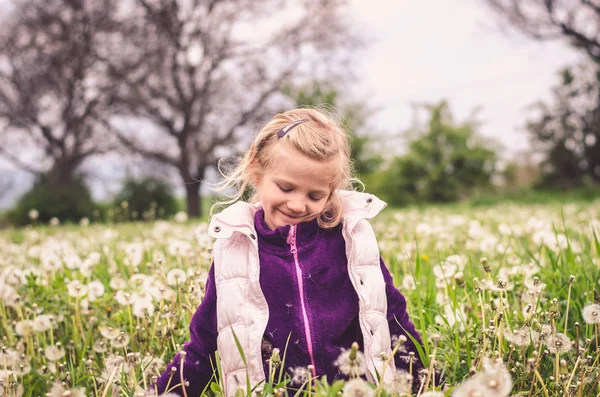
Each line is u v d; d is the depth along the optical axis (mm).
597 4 21141
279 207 1928
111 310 3113
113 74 22969
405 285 2977
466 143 24281
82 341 2846
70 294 2928
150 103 23891
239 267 1979
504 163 26031
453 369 2090
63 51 23141
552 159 29438
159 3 24594
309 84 24953
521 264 3498
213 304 1990
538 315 2258
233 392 1888
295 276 1963
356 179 2273
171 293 2674
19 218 20078
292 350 1912
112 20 23984
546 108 30406
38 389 2457
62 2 24141
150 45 23812
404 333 2031
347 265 2008
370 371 1879
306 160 1850
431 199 23906
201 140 24438
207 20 24891
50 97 25047
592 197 23453
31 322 2775
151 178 21828
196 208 23797
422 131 24719
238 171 2076
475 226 4465
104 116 24312
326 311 1951
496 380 1288
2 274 3648
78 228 10531
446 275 2877
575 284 2785
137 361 2135
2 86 24469
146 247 4734
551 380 2023
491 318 2350
